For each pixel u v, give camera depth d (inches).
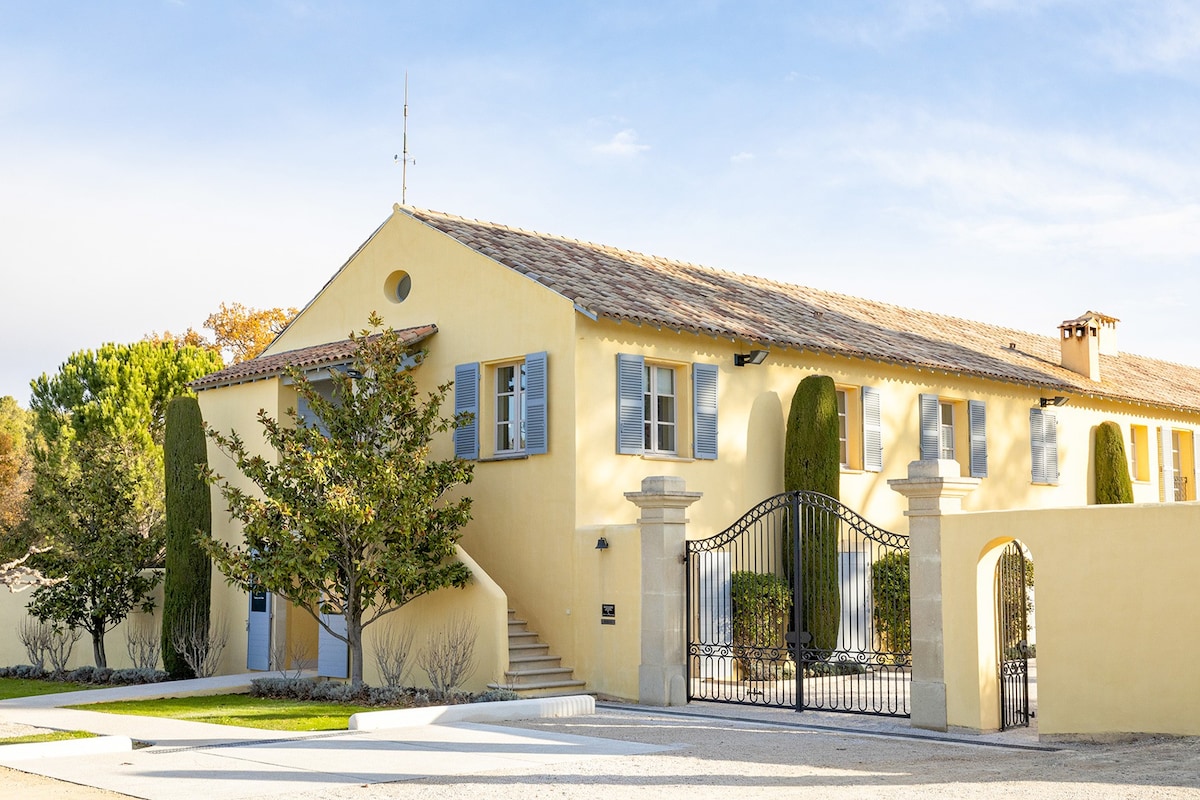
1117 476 1120.8
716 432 804.6
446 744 493.7
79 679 909.8
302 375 729.6
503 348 779.4
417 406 831.7
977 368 967.0
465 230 852.0
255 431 890.7
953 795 364.8
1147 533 491.2
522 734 525.3
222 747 491.5
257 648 872.3
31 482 1556.3
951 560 548.4
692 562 682.8
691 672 694.5
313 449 706.8
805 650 620.4
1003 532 530.6
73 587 923.4
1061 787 373.4
